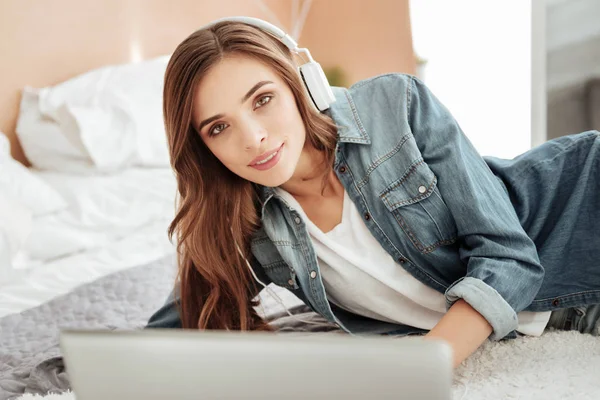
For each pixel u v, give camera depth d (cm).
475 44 323
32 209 206
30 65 267
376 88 117
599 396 81
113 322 144
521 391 85
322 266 116
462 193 102
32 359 127
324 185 113
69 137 242
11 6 261
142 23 305
